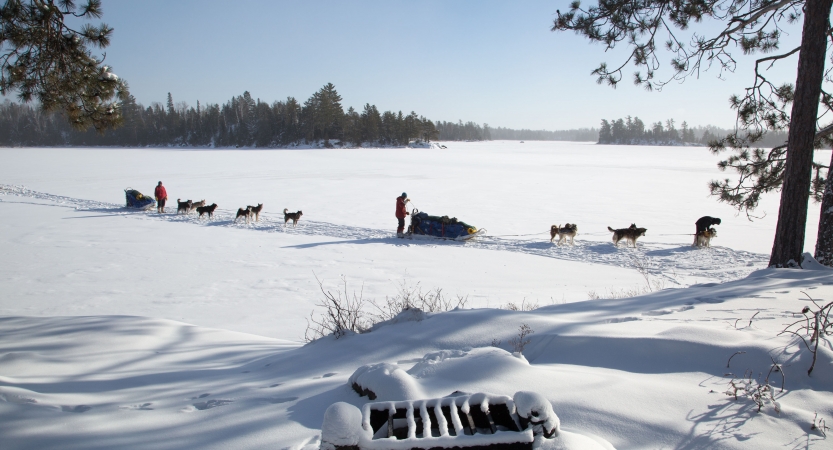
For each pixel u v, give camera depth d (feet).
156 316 25.30
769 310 13.53
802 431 7.10
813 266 23.58
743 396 8.08
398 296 28.30
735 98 31.55
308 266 38.52
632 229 47.85
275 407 8.84
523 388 8.26
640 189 101.14
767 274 21.11
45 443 7.66
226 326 23.24
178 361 14.58
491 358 9.36
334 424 5.83
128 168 147.23
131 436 7.89
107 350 15.53
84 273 35.58
